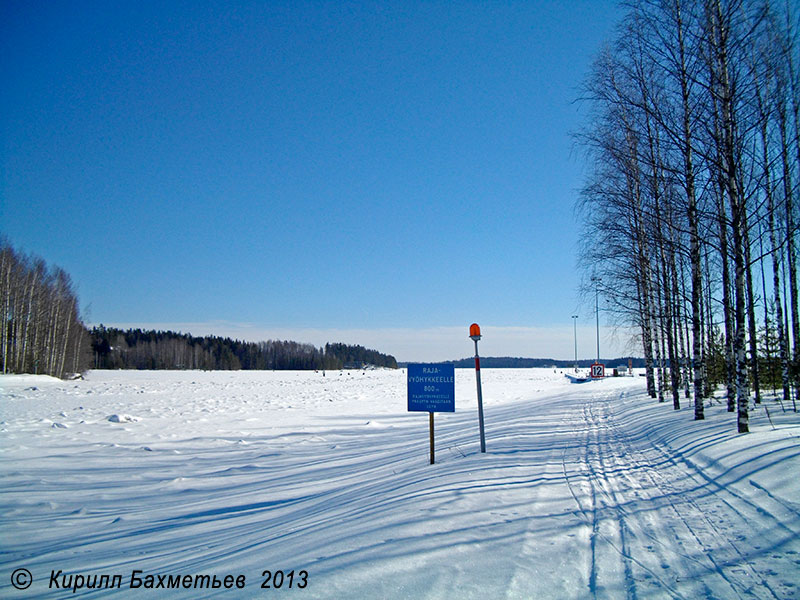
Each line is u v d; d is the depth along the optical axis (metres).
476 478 7.32
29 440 14.33
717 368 19.53
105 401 30.16
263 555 4.77
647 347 23.44
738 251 9.48
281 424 19.44
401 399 33.75
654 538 4.71
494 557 4.24
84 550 5.80
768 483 5.83
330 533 5.23
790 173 10.88
